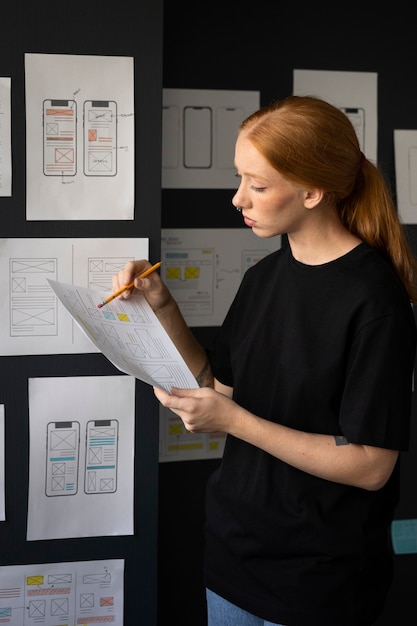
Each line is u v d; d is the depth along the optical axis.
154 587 2.29
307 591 1.67
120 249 2.15
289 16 2.65
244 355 1.79
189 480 2.78
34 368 2.17
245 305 1.86
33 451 2.19
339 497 1.67
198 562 2.82
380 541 1.73
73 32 2.07
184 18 2.58
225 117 2.65
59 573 2.24
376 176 1.69
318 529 1.66
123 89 2.11
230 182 2.68
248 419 1.63
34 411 2.18
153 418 2.23
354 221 1.69
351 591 1.69
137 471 2.24
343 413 1.59
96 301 1.91
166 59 2.59
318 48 2.69
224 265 2.71
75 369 2.18
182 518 2.79
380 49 2.73
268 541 1.71
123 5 2.08
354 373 1.58
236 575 1.78
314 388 1.64
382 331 1.56
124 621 2.29
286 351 1.69
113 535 2.25
